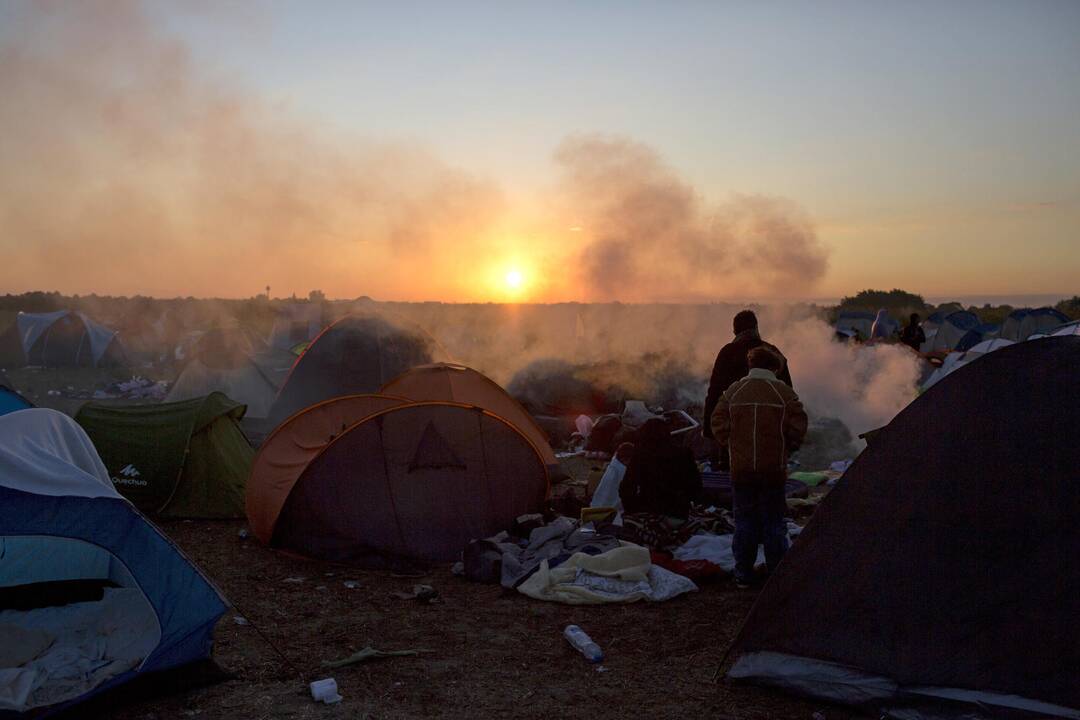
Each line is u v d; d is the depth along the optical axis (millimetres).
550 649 5359
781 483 6520
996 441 4496
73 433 5422
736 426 6527
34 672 4469
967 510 4484
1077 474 4273
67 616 5309
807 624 4727
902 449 4723
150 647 4781
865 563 4664
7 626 4930
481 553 7078
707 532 7918
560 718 4363
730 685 4809
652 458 7715
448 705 4516
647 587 6414
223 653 5262
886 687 4406
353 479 7465
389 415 7629
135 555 4648
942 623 4406
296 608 6191
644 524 7457
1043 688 4082
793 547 4875
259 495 7844
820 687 4566
